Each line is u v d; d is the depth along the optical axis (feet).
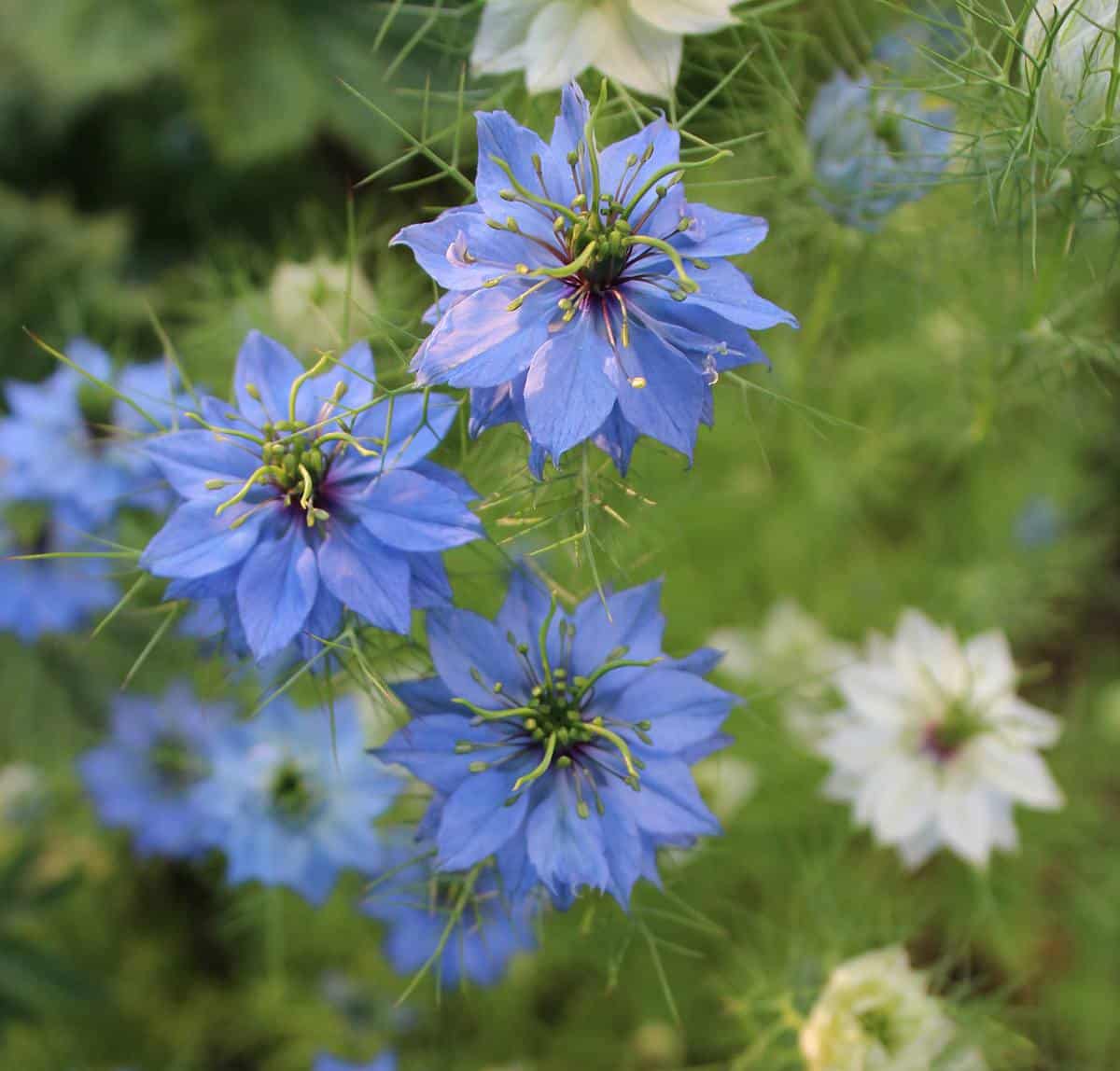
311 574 0.77
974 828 1.01
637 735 0.79
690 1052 1.20
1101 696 1.33
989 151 0.92
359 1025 1.20
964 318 1.09
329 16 1.44
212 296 1.17
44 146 1.61
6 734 1.24
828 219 1.02
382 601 0.76
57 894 1.16
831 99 0.96
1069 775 1.22
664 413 0.73
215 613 0.81
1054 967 1.28
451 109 0.99
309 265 0.98
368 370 0.81
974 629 1.35
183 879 1.30
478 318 0.73
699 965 1.18
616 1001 1.22
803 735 1.14
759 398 1.10
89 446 1.04
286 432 0.80
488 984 1.03
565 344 0.73
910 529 1.49
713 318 0.74
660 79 0.84
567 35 0.84
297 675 0.78
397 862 1.00
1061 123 0.86
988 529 1.44
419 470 0.78
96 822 1.26
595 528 0.82
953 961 1.04
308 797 1.00
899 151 0.95
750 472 1.27
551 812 0.78
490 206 0.75
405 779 0.96
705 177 1.04
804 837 1.16
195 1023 1.25
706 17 0.84
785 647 1.18
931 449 1.43
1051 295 0.97
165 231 1.61
